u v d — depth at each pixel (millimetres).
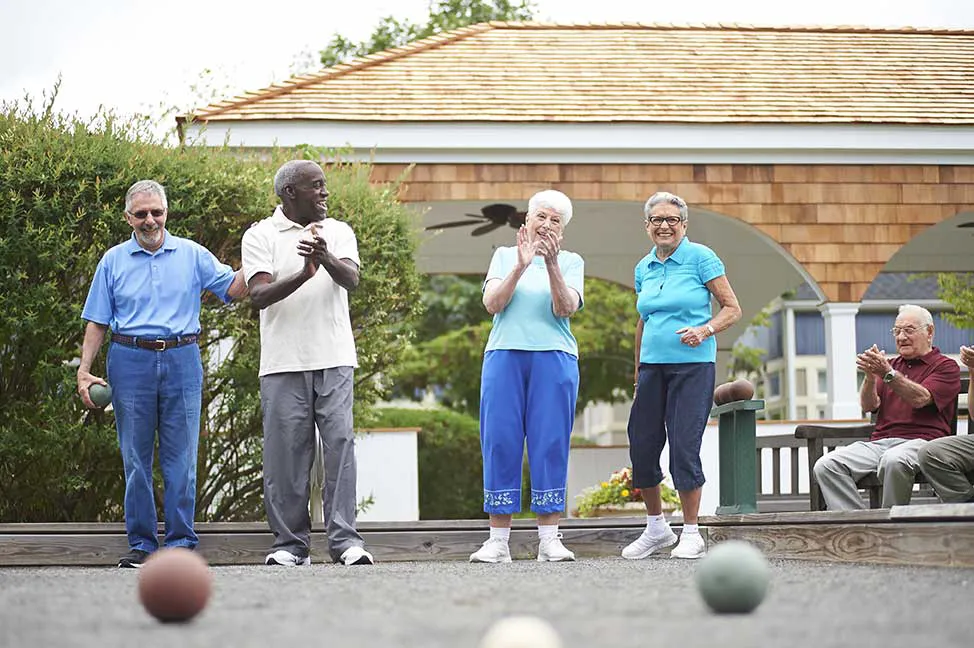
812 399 26422
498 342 6383
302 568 5789
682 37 15992
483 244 16688
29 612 3309
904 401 6543
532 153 12930
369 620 3090
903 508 5043
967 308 20016
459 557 7566
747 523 6512
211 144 12344
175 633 2844
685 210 6594
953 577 4289
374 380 8922
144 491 6430
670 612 3225
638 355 6879
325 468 6355
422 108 13008
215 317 8016
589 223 15945
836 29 16406
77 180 7539
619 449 13383
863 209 13172
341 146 12578
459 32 15578
